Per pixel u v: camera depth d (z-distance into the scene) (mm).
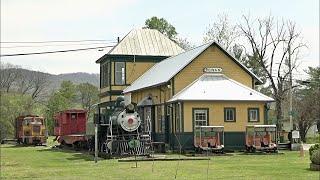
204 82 37625
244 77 39594
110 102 48938
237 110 36562
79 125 49125
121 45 50281
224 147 35594
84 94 120000
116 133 34000
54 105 97812
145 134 33844
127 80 49469
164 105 38938
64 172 23234
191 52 40781
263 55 55812
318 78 66625
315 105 64688
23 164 29203
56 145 54594
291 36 55562
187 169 23047
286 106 64500
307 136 77250
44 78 114812
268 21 55688
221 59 39031
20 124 61000
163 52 50656
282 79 55531
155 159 28453
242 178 19359
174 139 36750
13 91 106000
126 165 25719
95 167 25250
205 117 36031
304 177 19281
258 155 32281
